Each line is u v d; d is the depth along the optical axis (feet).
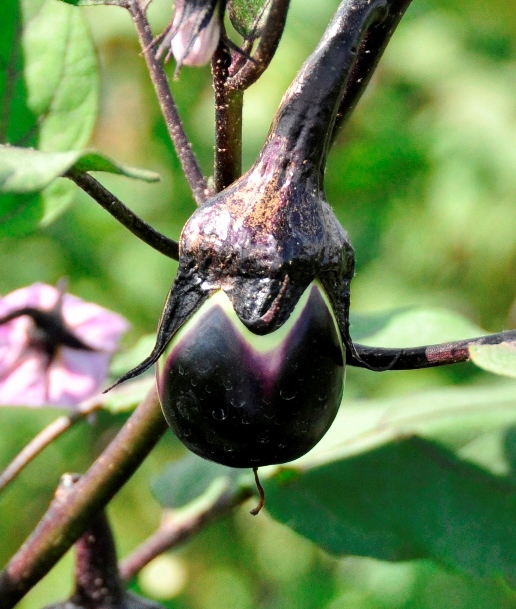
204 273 2.83
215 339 2.82
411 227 7.10
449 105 7.07
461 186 6.95
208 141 6.96
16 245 7.29
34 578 3.18
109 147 7.15
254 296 2.81
